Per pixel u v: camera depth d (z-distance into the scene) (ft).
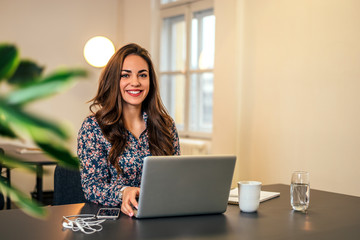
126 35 20.31
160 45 18.76
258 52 13.21
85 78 0.87
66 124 0.87
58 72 0.85
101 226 4.65
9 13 18.37
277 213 5.39
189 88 17.48
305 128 11.75
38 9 18.92
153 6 18.74
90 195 5.90
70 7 19.62
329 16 11.01
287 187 7.39
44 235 4.29
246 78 13.69
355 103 10.44
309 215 5.31
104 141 6.54
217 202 5.21
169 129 7.30
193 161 4.88
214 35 15.61
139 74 6.81
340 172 10.85
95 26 20.24
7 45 0.86
